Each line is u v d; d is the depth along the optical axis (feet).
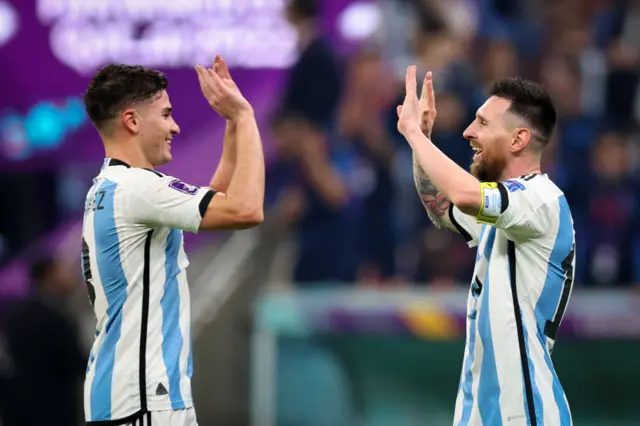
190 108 103.81
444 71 94.99
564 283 42.60
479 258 43.57
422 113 45.55
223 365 86.22
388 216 92.17
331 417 81.87
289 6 102.63
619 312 80.59
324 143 95.66
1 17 104.99
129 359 40.57
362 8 102.63
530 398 41.32
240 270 94.02
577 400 80.48
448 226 47.93
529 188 41.65
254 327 84.53
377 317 81.56
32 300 84.53
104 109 42.01
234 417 84.84
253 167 41.50
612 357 80.43
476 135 44.11
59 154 106.01
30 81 105.70
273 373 83.10
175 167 102.22
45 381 83.87
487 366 42.19
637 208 90.12
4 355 84.84
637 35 103.04
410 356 81.20
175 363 41.04
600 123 96.94
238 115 42.50
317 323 82.33
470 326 43.45
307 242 92.48
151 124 42.39
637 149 92.89
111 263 40.98
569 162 92.58
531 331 41.86
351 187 93.45
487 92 45.03
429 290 86.07
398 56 100.99
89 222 41.68
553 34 102.83
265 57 102.89
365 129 95.45
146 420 40.29
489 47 98.17
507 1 102.58
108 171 42.06
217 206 40.83
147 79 42.34
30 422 83.71
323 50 97.81
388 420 80.89
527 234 41.65
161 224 41.16
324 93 96.89
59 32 105.40
